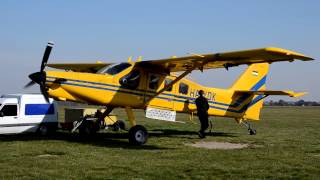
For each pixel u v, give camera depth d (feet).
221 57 32.09
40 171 20.39
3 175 19.33
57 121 41.93
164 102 38.88
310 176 19.98
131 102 35.65
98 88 33.63
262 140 38.34
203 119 39.24
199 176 19.69
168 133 46.26
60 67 46.29
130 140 33.09
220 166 22.53
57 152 27.32
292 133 47.44
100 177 19.13
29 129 39.70
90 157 25.40
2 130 37.65
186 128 54.80
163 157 25.89
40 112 40.47
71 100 33.01
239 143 35.65
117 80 34.76
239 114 46.75
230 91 46.06
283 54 28.32
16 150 28.32
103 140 36.76
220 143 35.55
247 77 48.03
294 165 23.18
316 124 67.31
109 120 49.67
